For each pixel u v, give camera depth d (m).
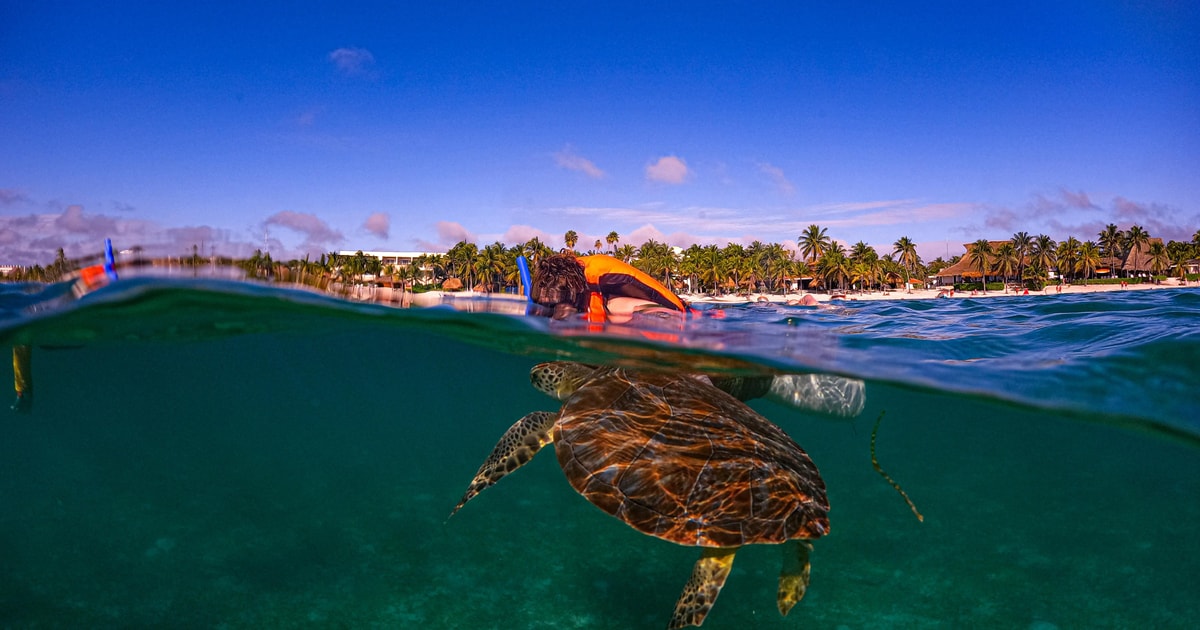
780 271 114.06
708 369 5.22
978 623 5.51
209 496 9.84
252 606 5.64
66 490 10.52
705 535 3.17
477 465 13.69
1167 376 4.48
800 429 23.28
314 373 21.86
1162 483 13.44
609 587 6.26
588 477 3.55
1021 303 10.65
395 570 6.60
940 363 5.08
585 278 5.28
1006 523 9.14
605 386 4.34
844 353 5.27
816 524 3.37
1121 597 6.11
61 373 17.33
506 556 7.11
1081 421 6.01
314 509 8.99
